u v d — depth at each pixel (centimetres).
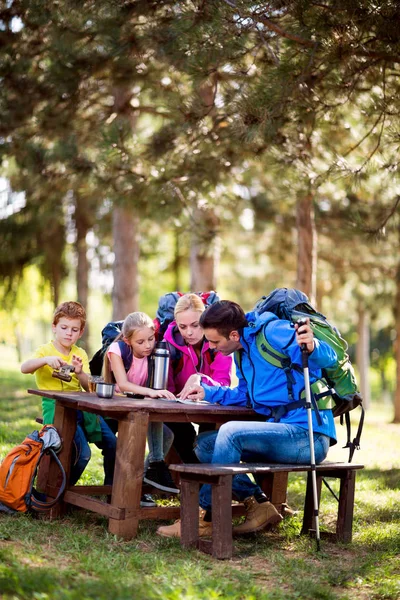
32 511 500
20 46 937
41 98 1004
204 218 1234
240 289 2553
